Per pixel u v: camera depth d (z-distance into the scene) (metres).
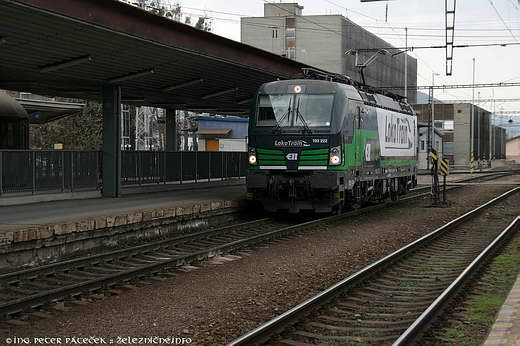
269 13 80.25
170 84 22.44
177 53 17.27
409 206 25.08
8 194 16.89
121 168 21.61
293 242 14.97
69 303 8.86
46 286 9.97
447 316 8.20
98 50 16.12
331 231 16.94
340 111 18.11
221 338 7.27
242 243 13.98
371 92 22.25
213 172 28.39
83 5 13.31
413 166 27.94
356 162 19.38
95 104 44.12
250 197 18.98
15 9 12.16
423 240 14.52
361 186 20.41
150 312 8.46
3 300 9.09
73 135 44.50
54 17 12.80
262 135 18.42
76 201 18.59
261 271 11.43
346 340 7.21
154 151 23.66
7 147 23.36
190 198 20.31
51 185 18.44
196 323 7.91
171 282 10.44
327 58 74.25
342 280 9.84
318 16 74.62
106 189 20.47
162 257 12.89
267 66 21.59
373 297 9.46
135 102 28.08
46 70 17.53
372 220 19.92
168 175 24.66
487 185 39.31
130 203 18.11
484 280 10.60
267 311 8.55
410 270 11.77
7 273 11.05
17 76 19.34
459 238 16.16
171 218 16.62
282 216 20.69
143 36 15.27
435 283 10.56
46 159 18.20
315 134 17.94
